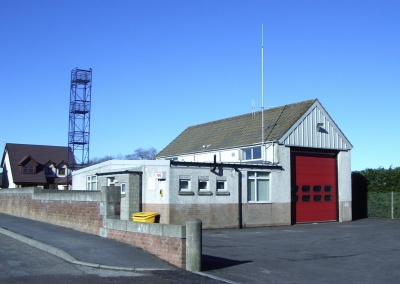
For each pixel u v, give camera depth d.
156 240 13.50
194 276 11.49
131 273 11.56
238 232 23.14
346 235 21.61
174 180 23.70
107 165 28.20
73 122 46.28
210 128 36.69
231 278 11.53
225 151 31.56
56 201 21.28
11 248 15.21
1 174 66.12
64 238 16.47
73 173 34.75
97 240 15.92
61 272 11.50
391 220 30.97
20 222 22.62
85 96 46.62
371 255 15.42
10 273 11.27
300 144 28.66
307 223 28.75
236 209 25.52
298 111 29.59
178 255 12.45
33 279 10.66
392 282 11.29
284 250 16.55
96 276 11.12
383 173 33.44
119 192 17.03
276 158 27.70
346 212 30.45
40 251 14.62
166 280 10.90
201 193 24.38
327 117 30.22
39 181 59.62
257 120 32.22
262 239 19.97
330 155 30.64
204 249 16.69
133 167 24.97
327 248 17.11
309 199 29.22
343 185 30.58
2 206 30.50
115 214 16.84
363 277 11.85
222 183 25.47
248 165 26.22
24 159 59.88
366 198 34.00
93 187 30.69
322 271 12.59
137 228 14.62
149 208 24.11
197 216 24.17
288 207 27.59
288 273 12.29
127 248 14.45
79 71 46.12
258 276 11.86
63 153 64.19
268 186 27.23
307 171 29.34
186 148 35.88
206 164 24.77
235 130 33.03
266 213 26.66
